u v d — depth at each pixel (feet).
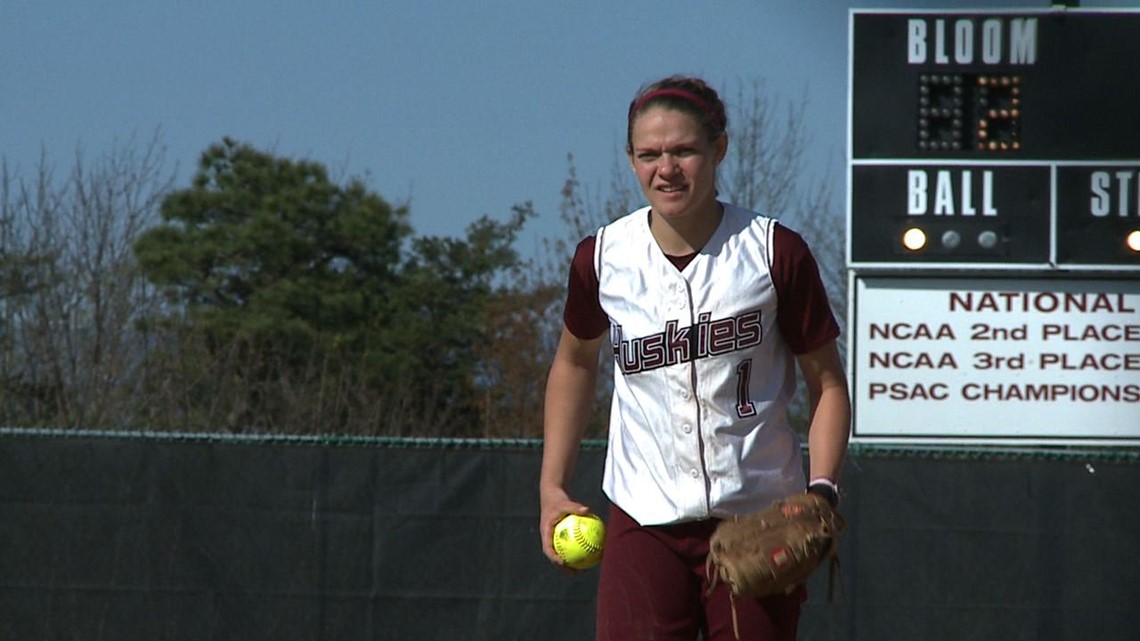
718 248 39.42
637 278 39.88
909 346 101.81
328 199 311.88
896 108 102.68
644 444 40.37
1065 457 85.30
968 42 102.47
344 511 86.28
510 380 248.32
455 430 261.24
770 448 40.06
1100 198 101.45
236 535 86.17
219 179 308.19
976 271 101.71
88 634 85.81
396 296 309.01
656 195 38.68
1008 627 85.05
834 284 196.75
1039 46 102.27
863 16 103.09
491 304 281.74
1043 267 101.24
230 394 191.93
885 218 102.42
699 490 39.68
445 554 85.97
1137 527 84.58
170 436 86.33
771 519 37.91
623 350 40.22
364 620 85.81
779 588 38.17
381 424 223.30
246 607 85.87
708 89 39.40
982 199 102.01
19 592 85.87
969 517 85.40
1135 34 101.50
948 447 100.01
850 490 85.97
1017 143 102.01
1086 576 84.89
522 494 86.17
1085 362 101.09
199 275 297.53
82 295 180.96
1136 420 100.42
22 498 86.02
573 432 43.24
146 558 85.97
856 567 85.56
